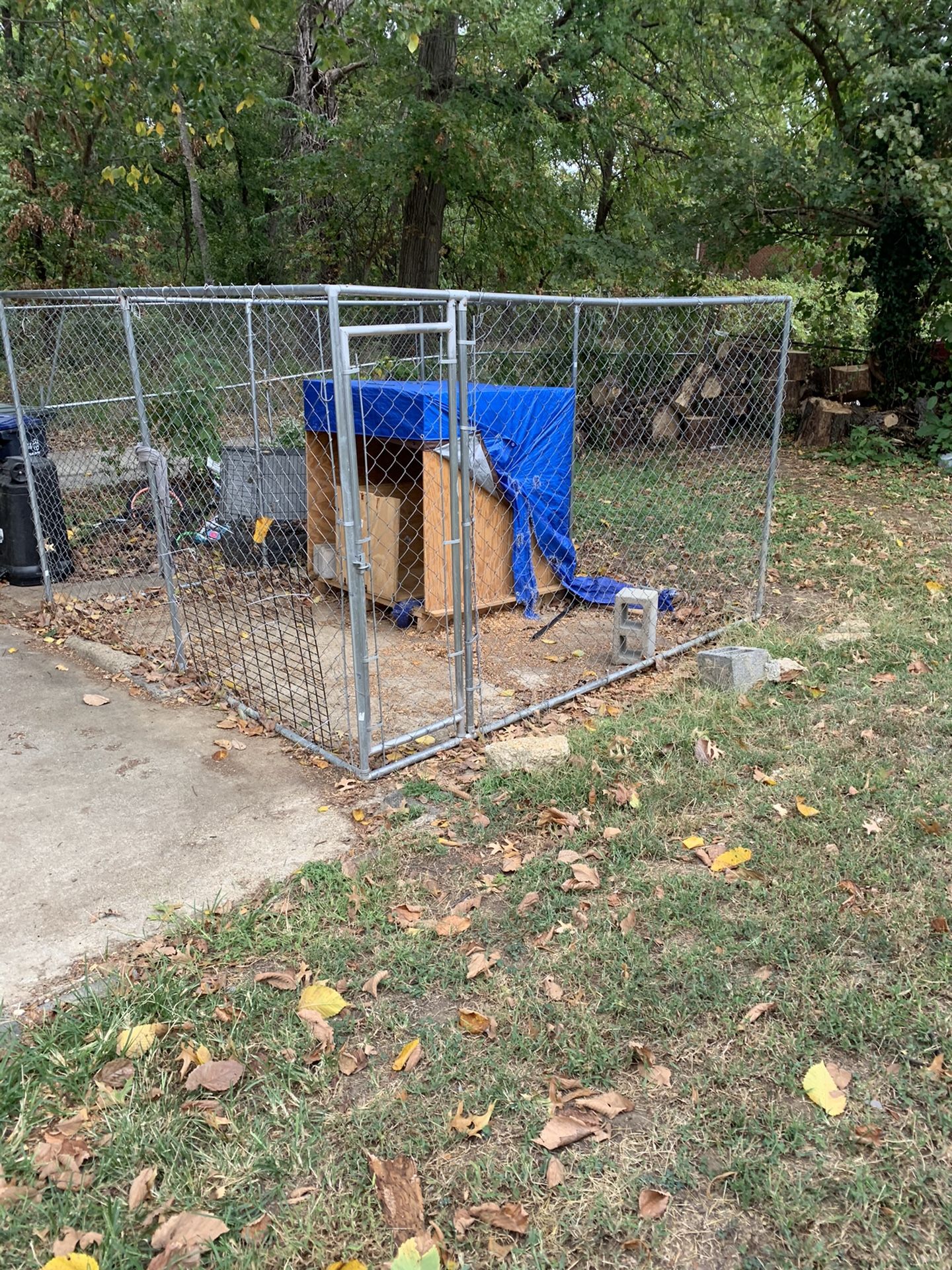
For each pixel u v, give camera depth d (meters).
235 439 7.85
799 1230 1.93
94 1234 1.91
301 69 15.27
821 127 13.88
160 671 5.22
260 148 22.44
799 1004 2.56
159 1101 2.27
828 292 13.62
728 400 12.15
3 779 3.96
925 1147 2.11
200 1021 2.53
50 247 16.53
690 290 13.95
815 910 2.96
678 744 4.13
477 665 4.87
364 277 17.31
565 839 3.43
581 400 10.68
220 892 3.14
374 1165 2.07
